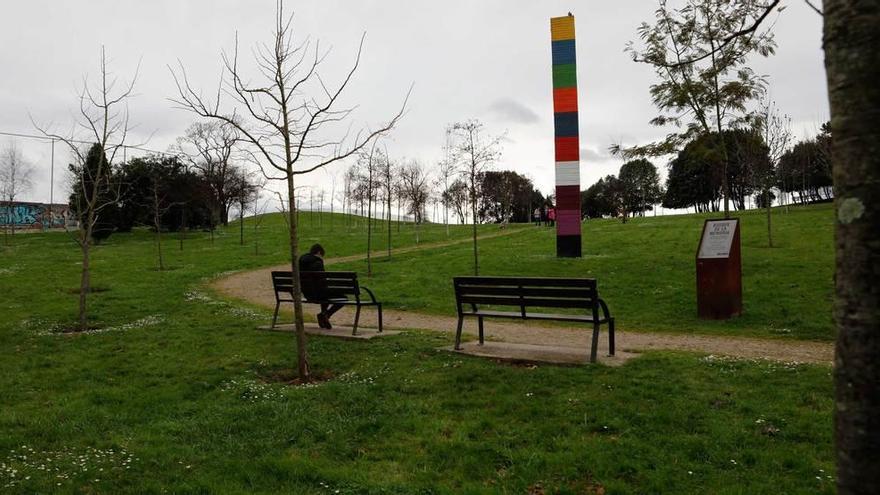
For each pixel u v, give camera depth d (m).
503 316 10.13
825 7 2.59
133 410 7.56
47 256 36.19
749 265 21.80
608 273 22.31
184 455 6.02
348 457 5.99
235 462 5.80
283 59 10.13
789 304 15.38
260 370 9.55
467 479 5.38
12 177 56.56
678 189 89.44
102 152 14.81
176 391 8.33
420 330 13.14
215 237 53.56
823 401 7.02
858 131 2.42
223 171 61.69
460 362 9.41
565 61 29.92
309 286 12.89
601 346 11.24
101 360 10.48
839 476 2.49
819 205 55.50
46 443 6.42
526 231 51.38
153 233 57.69
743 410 6.81
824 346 11.31
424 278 23.81
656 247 29.42
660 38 18.61
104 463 5.83
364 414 7.16
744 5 10.16
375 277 25.11
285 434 6.57
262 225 70.81
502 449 5.93
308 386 8.41
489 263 27.22
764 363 9.13
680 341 12.06
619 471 5.42
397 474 5.50
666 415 6.63
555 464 5.55
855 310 2.43
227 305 17.73
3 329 14.02
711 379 8.15
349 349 10.76
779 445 5.84
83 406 7.71
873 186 2.38
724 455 5.65
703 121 18.94
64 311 16.78
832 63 2.53
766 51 14.60
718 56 16.30
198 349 11.18
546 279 9.61
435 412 7.14
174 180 54.84
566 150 29.08
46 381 9.12
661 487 5.05
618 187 100.00
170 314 16.14
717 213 56.66
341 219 83.50
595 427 6.45
